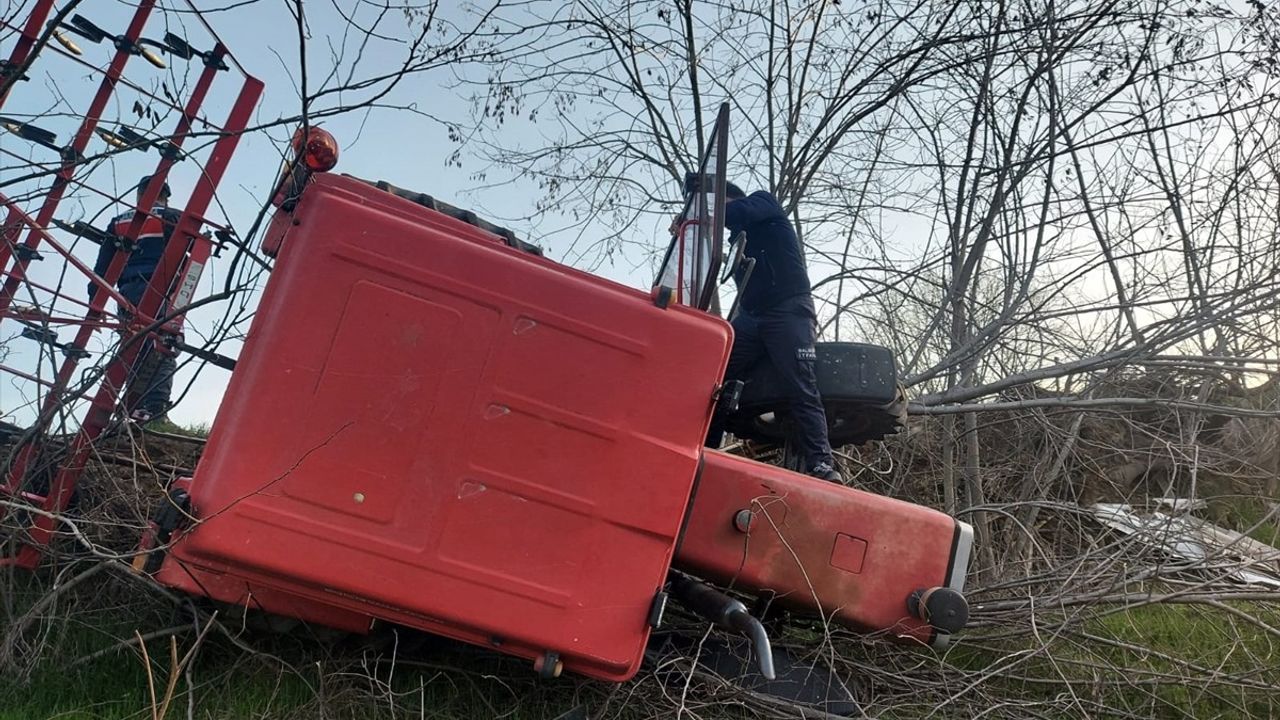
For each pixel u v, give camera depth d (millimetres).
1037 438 6387
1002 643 4320
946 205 7164
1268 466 6156
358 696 3088
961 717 3693
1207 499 6016
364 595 2697
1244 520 6105
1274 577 5172
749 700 3359
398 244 2775
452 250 2799
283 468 2680
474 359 2773
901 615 3359
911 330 7016
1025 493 5973
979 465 6320
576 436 2793
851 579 3348
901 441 6230
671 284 3904
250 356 2727
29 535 3457
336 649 3262
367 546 2693
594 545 2791
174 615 3332
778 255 4098
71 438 3686
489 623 2732
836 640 3682
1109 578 4652
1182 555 4758
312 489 2686
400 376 2744
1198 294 5672
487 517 2750
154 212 4754
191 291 3783
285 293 2732
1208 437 6703
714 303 4262
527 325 2801
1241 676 3969
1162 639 4707
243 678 3141
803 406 3990
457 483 2742
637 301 2865
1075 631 4207
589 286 2852
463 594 2729
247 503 2652
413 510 2723
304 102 3229
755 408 4219
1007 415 6359
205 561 2672
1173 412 5684
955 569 3389
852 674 3768
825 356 4117
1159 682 3961
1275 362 5391
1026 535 5129
